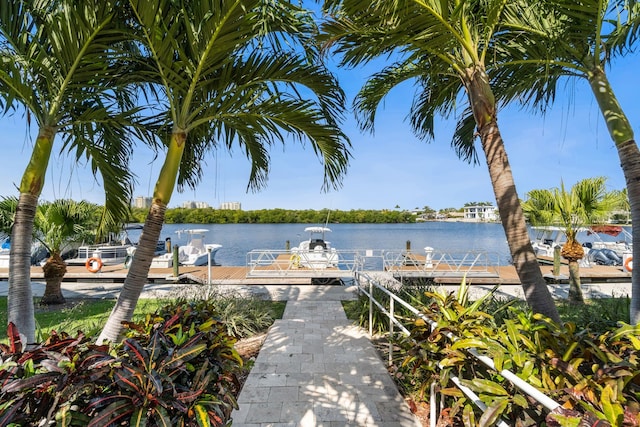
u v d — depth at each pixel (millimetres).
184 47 2725
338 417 2564
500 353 1419
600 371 1207
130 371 1428
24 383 1258
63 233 7094
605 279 9742
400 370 2865
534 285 2494
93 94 2943
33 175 2775
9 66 2469
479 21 2740
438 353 1995
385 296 5324
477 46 2732
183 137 3002
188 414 1437
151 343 1655
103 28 2447
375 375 3305
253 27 2350
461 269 10539
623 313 4531
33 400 1354
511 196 2598
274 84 3170
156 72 2809
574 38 2812
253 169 4434
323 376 3285
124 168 3607
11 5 2498
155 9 2289
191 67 2686
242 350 4215
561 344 1467
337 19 2465
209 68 2756
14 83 2537
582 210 6836
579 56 2842
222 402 1626
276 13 2316
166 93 2998
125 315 2770
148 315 2195
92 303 7211
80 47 2514
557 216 7160
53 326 5176
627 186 2648
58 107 2822
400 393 2969
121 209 3723
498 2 2406
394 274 9734
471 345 1582
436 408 2285
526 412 1351
